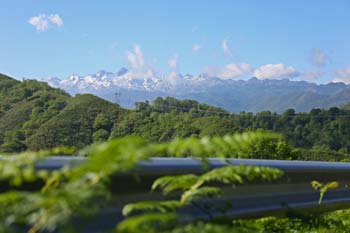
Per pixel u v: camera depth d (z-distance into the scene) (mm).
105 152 2666
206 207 5164
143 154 2809
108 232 3082
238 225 5109
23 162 3180
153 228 3146
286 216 7129
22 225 3324
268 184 7219
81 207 2641
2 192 4195
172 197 5477
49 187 3311
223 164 6262
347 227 7730
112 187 4820
